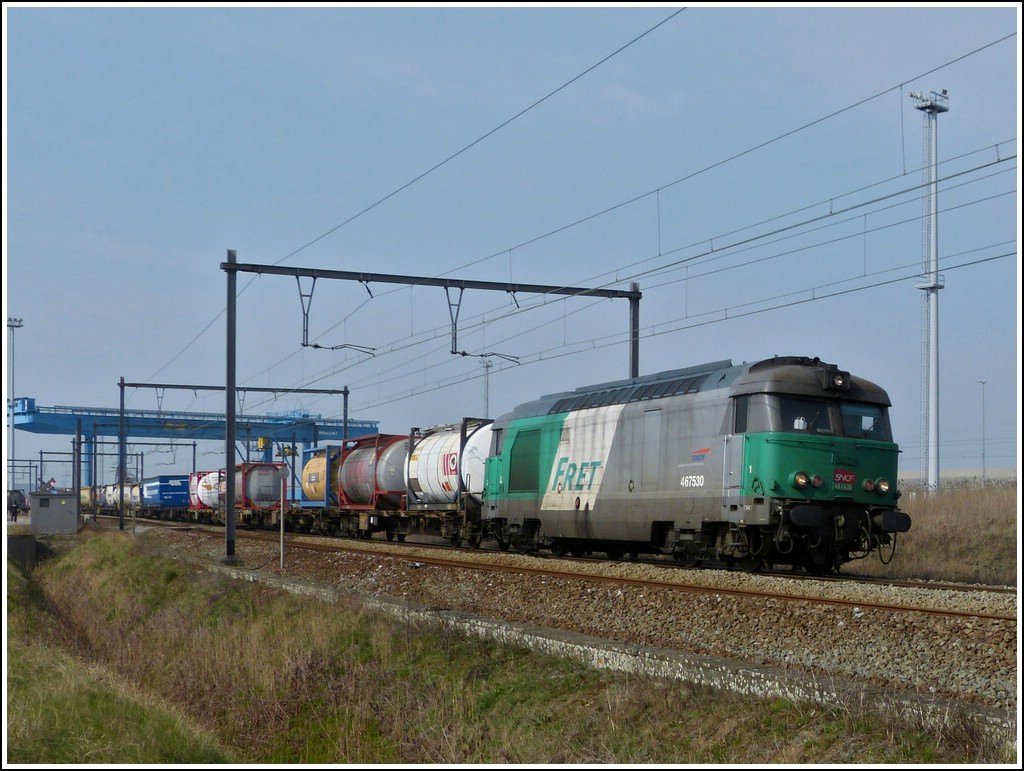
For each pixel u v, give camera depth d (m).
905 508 33.75
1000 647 12.32
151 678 19.14
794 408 20.59
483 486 32.31
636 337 30.28
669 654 13.66
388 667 16.39
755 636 14.77
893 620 13.85
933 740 10.20
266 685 16.69
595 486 25.16
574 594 18.98
